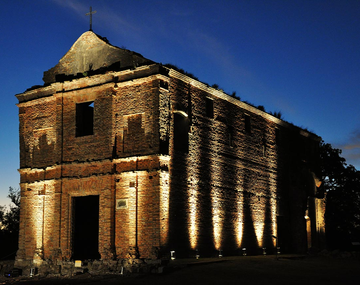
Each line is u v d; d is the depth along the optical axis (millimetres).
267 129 39469
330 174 51125
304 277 22188
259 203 36781
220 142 33094
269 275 22688
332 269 25609
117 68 29703
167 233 26453
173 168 28000
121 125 28453
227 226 32531
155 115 27203
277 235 38781
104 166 28312
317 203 42781
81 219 30625
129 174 27422
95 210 31766
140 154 27281
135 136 27844
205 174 31000
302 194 41406
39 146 32031
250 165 36312
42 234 30359
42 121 32125
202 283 20484
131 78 28594
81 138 29703
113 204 27656
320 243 41938
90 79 30016
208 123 32062
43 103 32344
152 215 26344
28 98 33281
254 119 37938
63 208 29641
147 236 26344
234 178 34156
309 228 41281
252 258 29281
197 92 31297
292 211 40812
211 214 31031
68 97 30766
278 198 39438
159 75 27406
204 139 31406
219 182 32375
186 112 29828
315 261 30062
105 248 27219
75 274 27281
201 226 29875
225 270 23578
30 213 31406
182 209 28359
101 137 28797
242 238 33969
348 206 49812
